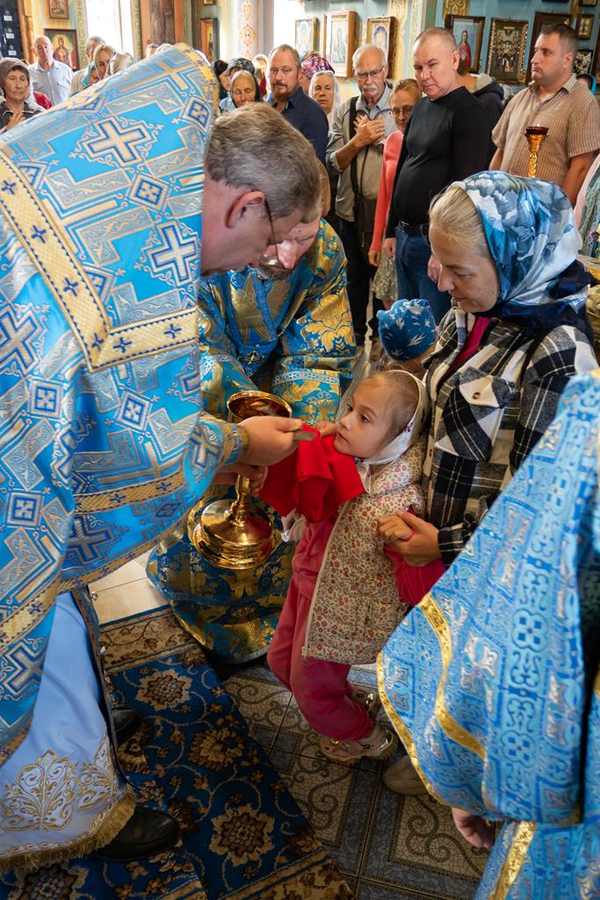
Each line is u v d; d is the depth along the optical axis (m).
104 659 2.12
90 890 1.53
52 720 1.31
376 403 1.35
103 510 1.09
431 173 3.41
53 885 1.54
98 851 1.55
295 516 1.66
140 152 1.00
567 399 0.67
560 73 3.51
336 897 1.53
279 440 1.33
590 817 0.68
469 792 0.87
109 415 1.01
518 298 1.19
